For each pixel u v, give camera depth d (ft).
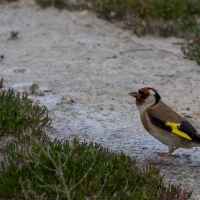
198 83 47.37
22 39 56.85
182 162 33.71
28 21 61.87
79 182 26.40
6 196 27.55
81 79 47.11
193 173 31.99
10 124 34.96
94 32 59.62
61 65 50.29
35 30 59.41
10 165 29.86
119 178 28.89
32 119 36.40
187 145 32.42
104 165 29.58
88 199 27.61
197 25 61.52
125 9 62.69
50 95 43.09
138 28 59.67
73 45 55.72
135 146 35.65
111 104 42.19
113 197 26.96
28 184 26.50
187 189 29.68
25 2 67.00
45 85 45.24
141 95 34.30
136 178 29.17
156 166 32.83
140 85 46.42
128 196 27.22
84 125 38.24
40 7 65.21
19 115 36.09
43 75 47.57
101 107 41.47
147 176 29.50
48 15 63.36
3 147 33.42
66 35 58.39
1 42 55.72
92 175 28.94
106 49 55.11
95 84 46.11
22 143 33.06
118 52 54.49
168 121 32.50
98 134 37.04
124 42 57.31
